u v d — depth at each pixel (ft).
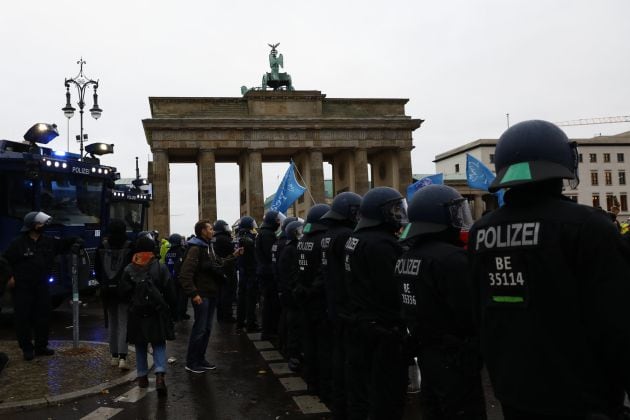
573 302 10.85
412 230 17.52
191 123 225.15
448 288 16.08
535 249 11.22
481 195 321.52
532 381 11.09
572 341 10.84
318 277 29.53
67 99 116.88
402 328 19.79
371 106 245.65
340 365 25.02
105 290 38.34
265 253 48.93
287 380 35.99
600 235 10.58
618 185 366.63
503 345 11.68
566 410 10.79
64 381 35.12
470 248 13.12
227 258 56.18
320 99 239.30
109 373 37.17
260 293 56.29
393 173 249.14
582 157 364.38
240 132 231.71
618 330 10.11
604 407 10.77
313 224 31.30
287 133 236.02
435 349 16.61
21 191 57.72
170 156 253.85
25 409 30.19
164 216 223.30
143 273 33.40
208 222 39.06
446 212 17.40
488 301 12.14
